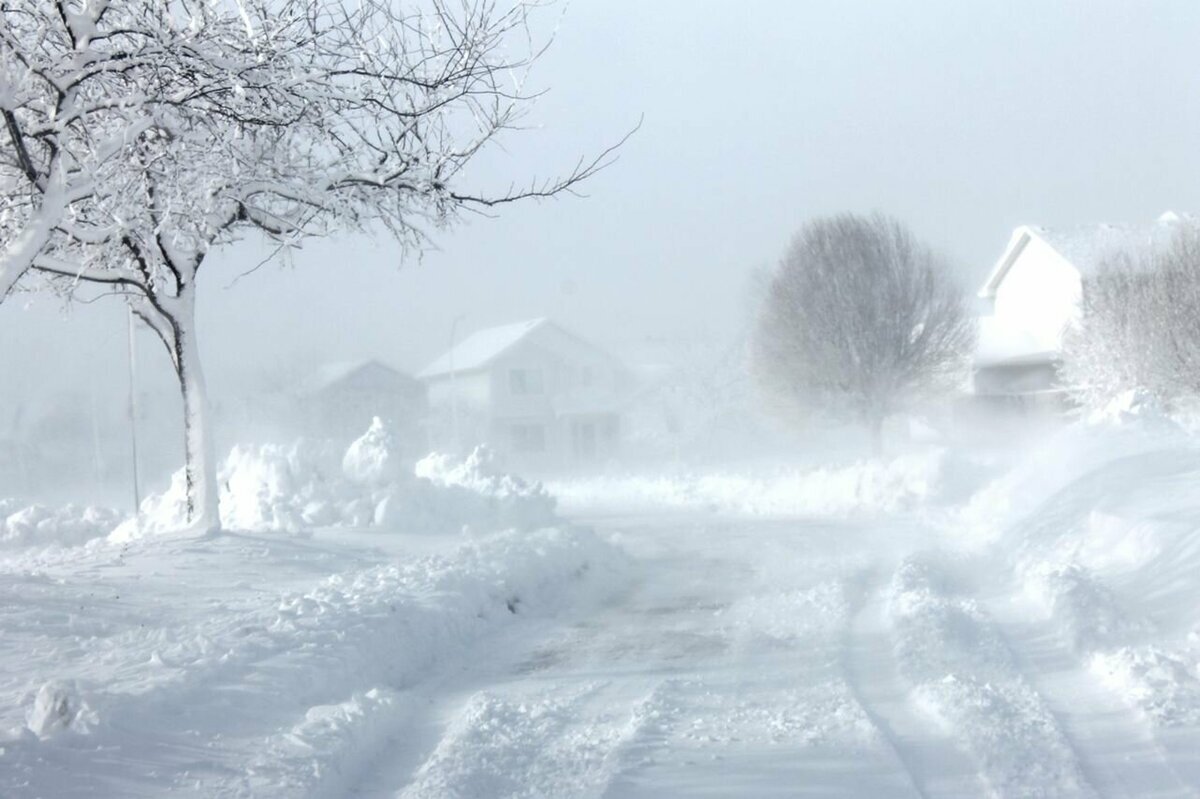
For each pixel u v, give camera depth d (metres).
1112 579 10.96
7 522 18.48
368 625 9.33
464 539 16.17
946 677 7.82
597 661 9.63
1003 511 19.50
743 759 6.22
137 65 8.58
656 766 6.15
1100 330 30.67
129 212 9.59
